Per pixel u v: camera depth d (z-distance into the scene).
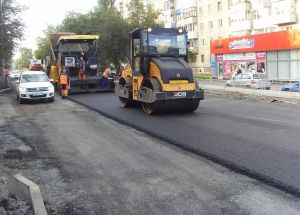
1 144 9.98
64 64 25.31
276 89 22.84
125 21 44.47
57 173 7.33
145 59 14.59
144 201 5.81
